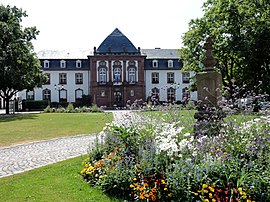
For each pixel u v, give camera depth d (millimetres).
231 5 27109
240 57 26203
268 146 5742
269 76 25891
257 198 4699
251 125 6707
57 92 60688
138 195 5215
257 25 25469
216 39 27625
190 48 32000
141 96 59812
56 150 11242
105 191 5723
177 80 61875
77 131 17781
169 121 8391
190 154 5594
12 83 36406
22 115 34375
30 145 12469
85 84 60938
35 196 5547
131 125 8109
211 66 9258
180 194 4879
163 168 5484
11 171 8062
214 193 4746
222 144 6027
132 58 59781
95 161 7293
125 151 6699
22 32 38438
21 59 37625
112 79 59594
